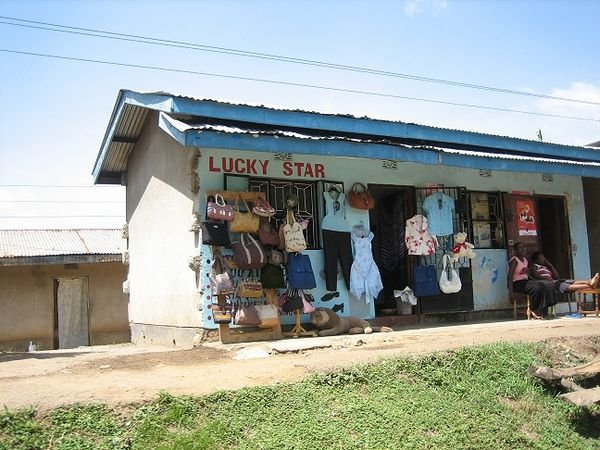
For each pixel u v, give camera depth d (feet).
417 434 17.81
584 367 23.72
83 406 16.62
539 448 18.71
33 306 56.90
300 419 17.57
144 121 39.06
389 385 20.67
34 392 18.19
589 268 45.57
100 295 59.47
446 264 37.01
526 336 28.55
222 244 29.19
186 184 31.42
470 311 38.60
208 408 17.56
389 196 39.81
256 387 18.98
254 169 31.71
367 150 31.07
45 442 15.01
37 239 63.10
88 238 64.85
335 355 24.20
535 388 22.35
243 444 16.11
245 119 29.01
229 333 28.78
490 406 20.49
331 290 33.06
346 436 17.08
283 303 30.68
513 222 41.39
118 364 23.91
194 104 27.96
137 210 42.65
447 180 39.01
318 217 33.68
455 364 22.98
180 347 32.37
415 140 36.22
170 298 34.37
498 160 36.32
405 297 35.94
